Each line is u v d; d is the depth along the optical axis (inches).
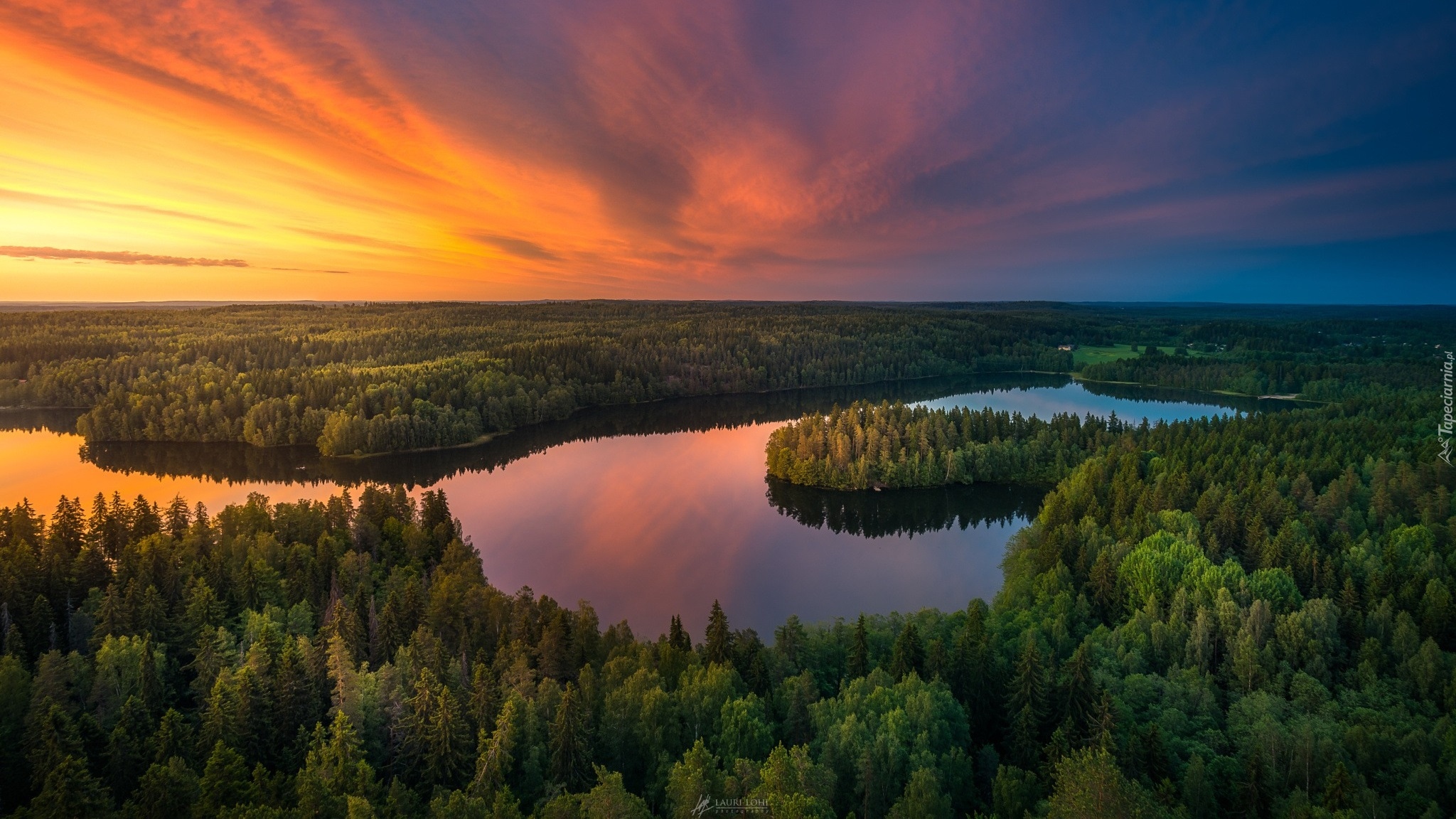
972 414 7485.2
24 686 2363.4
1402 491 4131.4
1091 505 4411.9
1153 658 2728.8
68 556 3563.0
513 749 2155.5
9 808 2085.4
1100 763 1681.8
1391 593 2903.5
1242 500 4192.9
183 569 3253.0
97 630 2785.4
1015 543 4537.4
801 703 2313.0
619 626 3216.0
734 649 2738.7
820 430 7091.5
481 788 1989.4
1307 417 7185.0
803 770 1854.1
